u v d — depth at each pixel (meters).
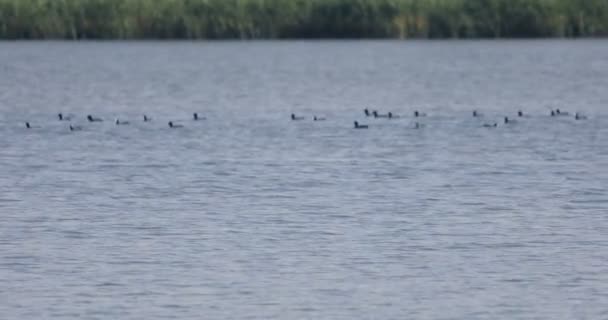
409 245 40.19
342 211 45.09
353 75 101.69
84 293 35.22
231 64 109.75
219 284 36.06
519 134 65.56
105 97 86.00
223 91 90.12
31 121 71.69
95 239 40.91
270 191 49.00
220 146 61.47
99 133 66.19
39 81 96.38
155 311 33.78
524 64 108.94
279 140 63.59
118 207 45.94
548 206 46.06
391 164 55.72
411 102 83.06
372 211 45.12
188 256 38.88
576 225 42.94
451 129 67.75
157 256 38.84
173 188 49.69
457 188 49.62
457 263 38.09
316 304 34.38
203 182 51.03
